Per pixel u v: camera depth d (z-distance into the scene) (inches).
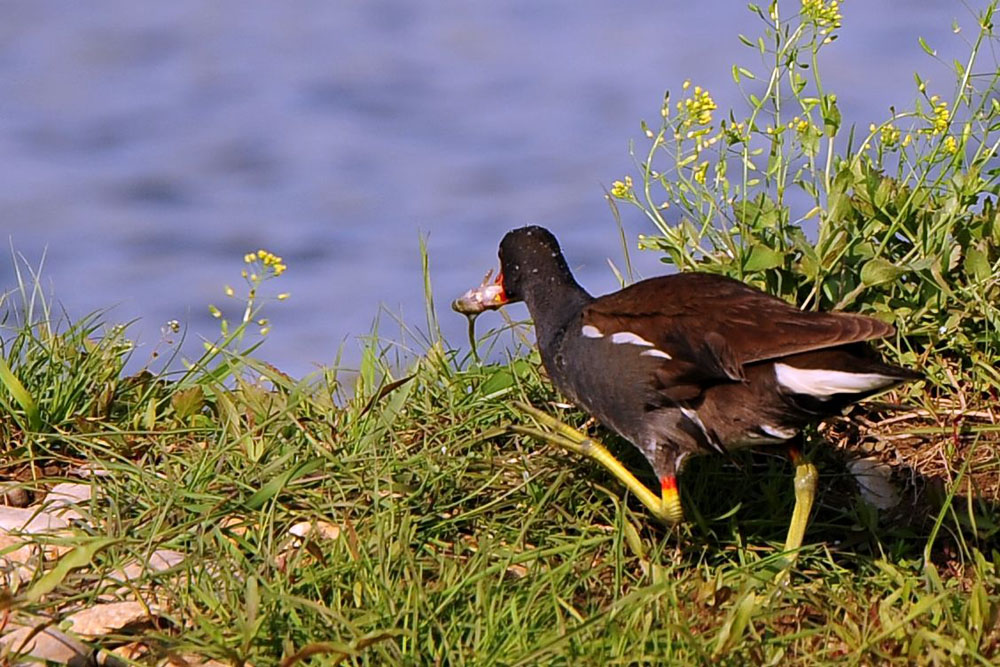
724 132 425.7
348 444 387.5
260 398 415.5
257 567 331.3
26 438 402.3
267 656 302.5
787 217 434.0
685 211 440.8
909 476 393.1
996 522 373.4
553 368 392.2
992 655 299.6
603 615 294.7
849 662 294.4
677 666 288.8
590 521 371.6
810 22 424.8
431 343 437.1
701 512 382.9
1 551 330.3
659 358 354.6
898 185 441.7
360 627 305.4
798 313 346.0
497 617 306.3
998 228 433.1
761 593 334.0
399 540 335.0
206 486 367.6
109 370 432.8
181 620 313.7
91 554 304.0
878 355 390.3
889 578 336.2
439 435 396.8
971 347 421.7
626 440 397.7
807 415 347.3
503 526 359.3
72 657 303.7
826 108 425.1
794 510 361.1
